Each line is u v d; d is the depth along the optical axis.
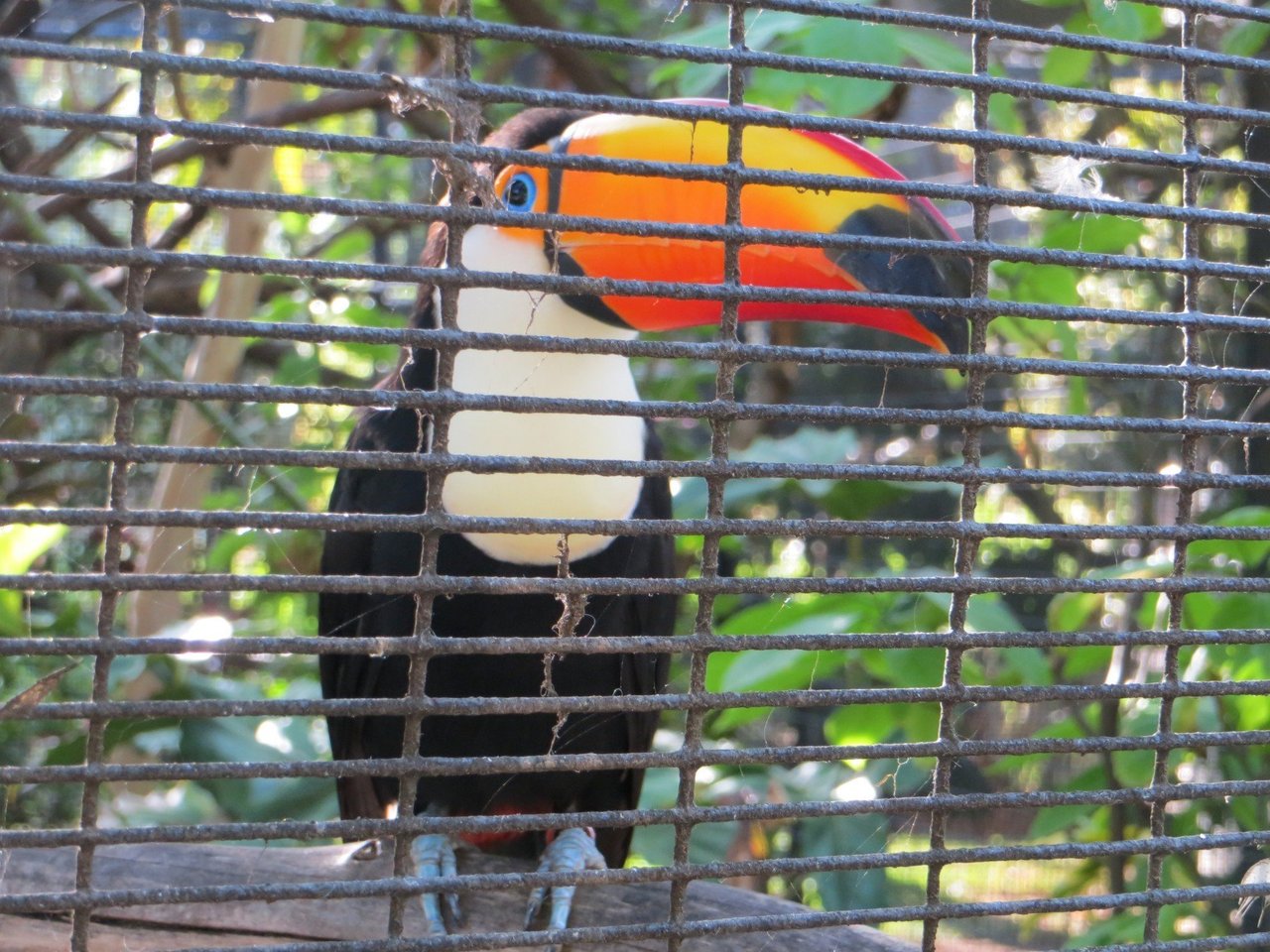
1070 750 2.56
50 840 1.98
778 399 8.23
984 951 8.75
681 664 7.71
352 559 4.46
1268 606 4.79
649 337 7.63
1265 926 5.18
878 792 5.81
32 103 7.67
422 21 2.11
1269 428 2.63
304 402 2.09
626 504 4.32
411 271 2.13
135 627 6.32
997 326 5.73
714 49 2.29
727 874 2.40
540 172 3.85
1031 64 7.42
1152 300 7.60
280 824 2.12
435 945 2.25
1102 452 8.31
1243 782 2.70
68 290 7.27
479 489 4.14
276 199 2.03
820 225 3.47
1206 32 6.55
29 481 7.41
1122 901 2.65
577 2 8.08
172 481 6.28
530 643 2.25
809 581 2.41
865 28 4.80
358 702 2.15
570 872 2.33
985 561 9.57
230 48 8.08
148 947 3.60
